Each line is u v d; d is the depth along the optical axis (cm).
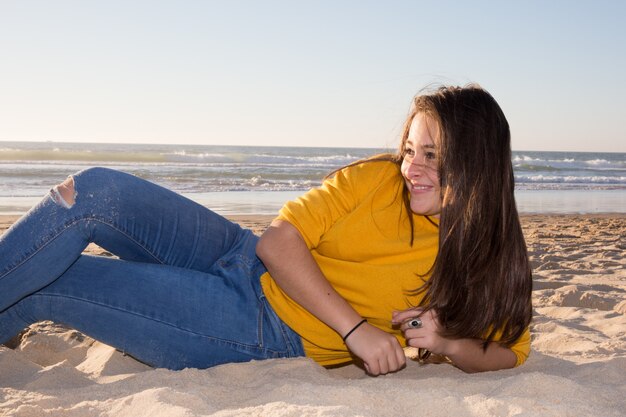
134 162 2545
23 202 1087
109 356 238
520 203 1437
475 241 182
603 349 266
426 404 170
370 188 199
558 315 375
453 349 198
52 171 1850
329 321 193
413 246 196
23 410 170
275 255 193
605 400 182
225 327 213
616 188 2109
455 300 188
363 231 196
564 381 186
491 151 179
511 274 190
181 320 211
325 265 204
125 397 182
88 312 210
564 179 2383
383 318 207
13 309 211
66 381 208
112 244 214
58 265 198
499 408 164
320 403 172
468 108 179
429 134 181
